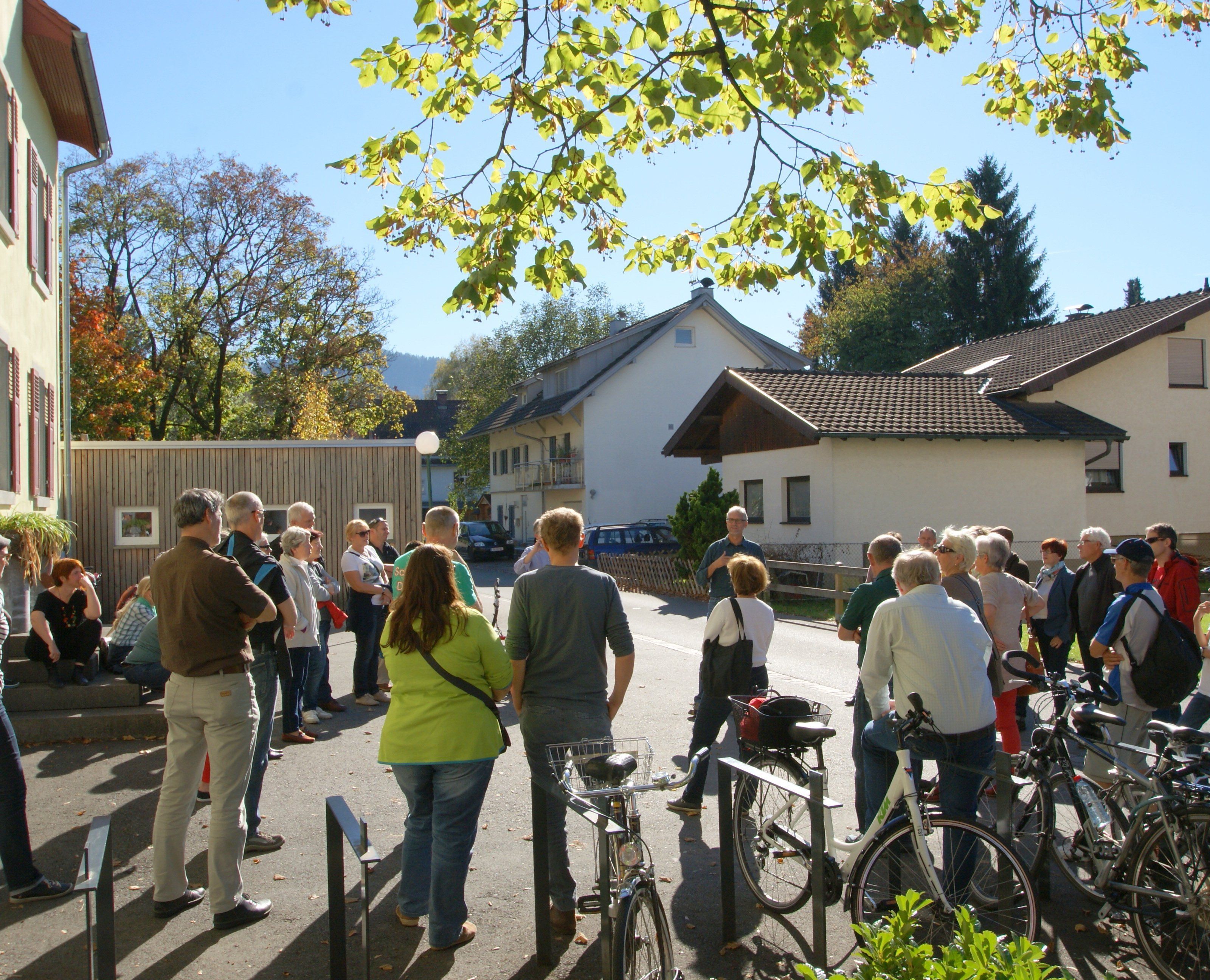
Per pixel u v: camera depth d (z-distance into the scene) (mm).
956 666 4277
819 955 3777
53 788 6613
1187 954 3973
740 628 5953
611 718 4469
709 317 38969
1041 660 8438
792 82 5258
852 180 5750
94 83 13508
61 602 8250
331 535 17453
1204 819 3949
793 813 4637
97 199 34500
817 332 59406
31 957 4141
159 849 4566
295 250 36469
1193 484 26109
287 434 37312
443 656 4129
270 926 4496
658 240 6625
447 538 6391
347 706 9367
